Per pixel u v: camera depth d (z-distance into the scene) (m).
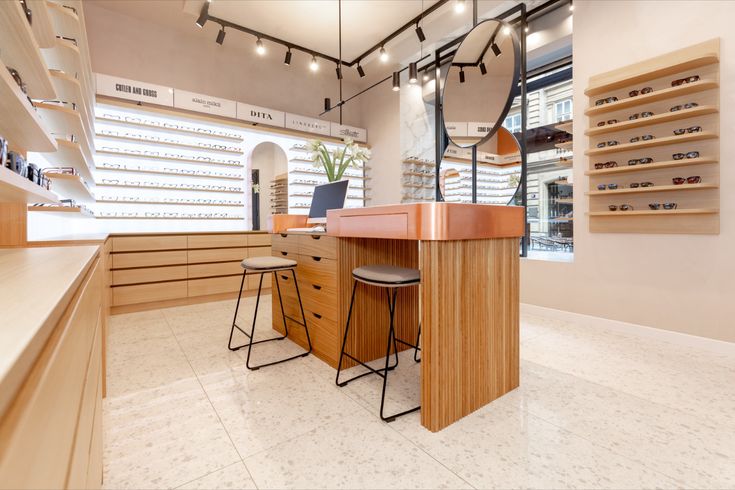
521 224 1.97
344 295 2.23
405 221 1.63
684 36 2.64
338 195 2.68
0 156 1.28
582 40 3.18
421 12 4.13
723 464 1.35
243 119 4.78
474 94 3.06
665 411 1.73
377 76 6.01
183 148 4.55
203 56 4.79
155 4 4.07
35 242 1.88
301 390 1.96
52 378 0.33
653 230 2.80
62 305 0.42
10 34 1.12
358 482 1.27
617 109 2.93
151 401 1.83
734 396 1.87
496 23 2.84
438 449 1.45
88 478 0.69
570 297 3.32
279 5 3.99
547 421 1.65
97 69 4.07
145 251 3.79
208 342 2.76
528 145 5.43
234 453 1.42
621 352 2.52
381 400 1.73
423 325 1.60
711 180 2.54
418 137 5.91
